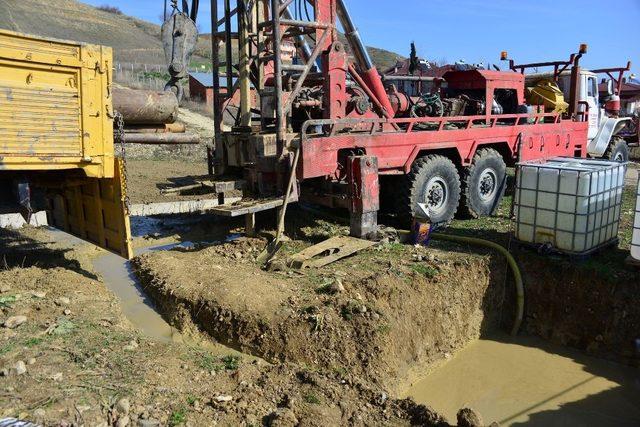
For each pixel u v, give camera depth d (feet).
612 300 19.07
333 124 21.71
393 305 17.47
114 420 10.74
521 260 21.42
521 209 21.33
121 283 19.65
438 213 25.25
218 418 11.34
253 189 22.81
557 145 31.86
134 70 110.83
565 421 15.67
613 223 21.45
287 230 24.50
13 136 14.89
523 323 20.99
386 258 20.76
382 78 28.53
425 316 18.30
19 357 12.67
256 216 26.50
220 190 22.20
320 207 28.58
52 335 14.02
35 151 15.31
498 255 21.59
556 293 20.31
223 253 21.52
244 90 23.59
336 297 16.70
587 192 19.56
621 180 21.44
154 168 43.39
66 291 17.42
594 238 20.48
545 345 20.07
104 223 19.22
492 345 19.95
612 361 18.88
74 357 12.95
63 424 10.39
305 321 15.53
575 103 33.63
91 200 19.74
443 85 31.48
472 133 26.58
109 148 16.81
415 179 24.17
